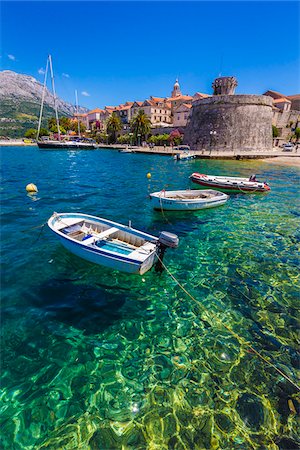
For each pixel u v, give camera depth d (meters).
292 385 4.82
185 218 14.20
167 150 57.28
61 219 10.26
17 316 6.15
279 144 70.88
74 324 6.03
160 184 23.56
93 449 3.72
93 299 6.92
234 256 9.87
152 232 12.05
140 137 77.94
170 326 6.17
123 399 4.44
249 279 8.30
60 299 6.83
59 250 9.43
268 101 52.41
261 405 4.43
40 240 10.33
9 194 18.25
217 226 13.13
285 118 75.50
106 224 9.84
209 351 5.51
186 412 4.27
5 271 7.99
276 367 5.18
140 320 6.31
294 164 38.88
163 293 7.38
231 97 50.59
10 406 4.24
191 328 6.14
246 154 45.62
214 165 37.22
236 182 20.23
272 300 7.28
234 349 5.59
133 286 7.58
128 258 7.36
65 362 5.07
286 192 21.48
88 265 8.40
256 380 4.89
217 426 4.08
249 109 50.81
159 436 3.91
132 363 5.14
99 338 5.68
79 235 8.97
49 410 4.21
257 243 11.10
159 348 5.53
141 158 48.03
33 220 12.85
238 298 7.33
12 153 54.91
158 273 8.37
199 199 14.79
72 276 7.84
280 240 11.46
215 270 8.80
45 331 5.77
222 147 51.72
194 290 7.63
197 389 4.66
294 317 6.63
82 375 4.83
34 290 7.14
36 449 3.69
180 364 5.17
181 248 10.44
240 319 6.51
